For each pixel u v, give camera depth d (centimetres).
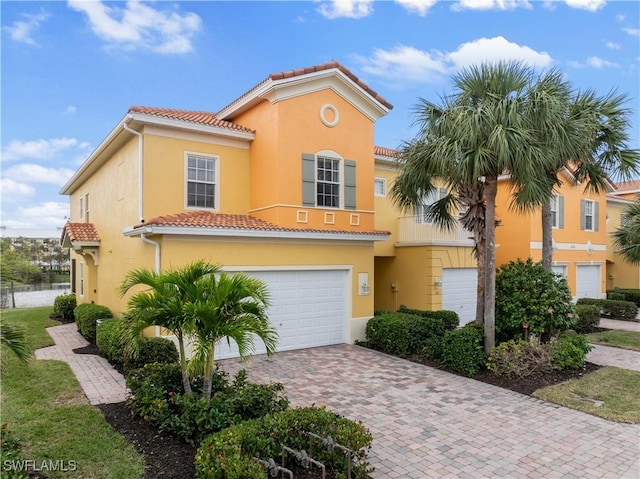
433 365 1025
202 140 1234
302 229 1162
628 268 2494
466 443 610
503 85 938
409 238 1641
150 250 1045
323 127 1284
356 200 1345
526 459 563
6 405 712
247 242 1107
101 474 490
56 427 617
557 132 901
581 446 603
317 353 1148
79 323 1387
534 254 1838
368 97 1354
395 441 615
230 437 475
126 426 627
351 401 781
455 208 1255
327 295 1252
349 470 462
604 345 1291
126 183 1256
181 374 682
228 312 586
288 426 514
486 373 947
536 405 768
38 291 3769
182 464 513
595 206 2259
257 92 1229
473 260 1681
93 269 1675
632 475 524
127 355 881
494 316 1003
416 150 1041
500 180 1866
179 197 1187
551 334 1062
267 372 965
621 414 718
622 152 1112
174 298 589
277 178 1188
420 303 1573
